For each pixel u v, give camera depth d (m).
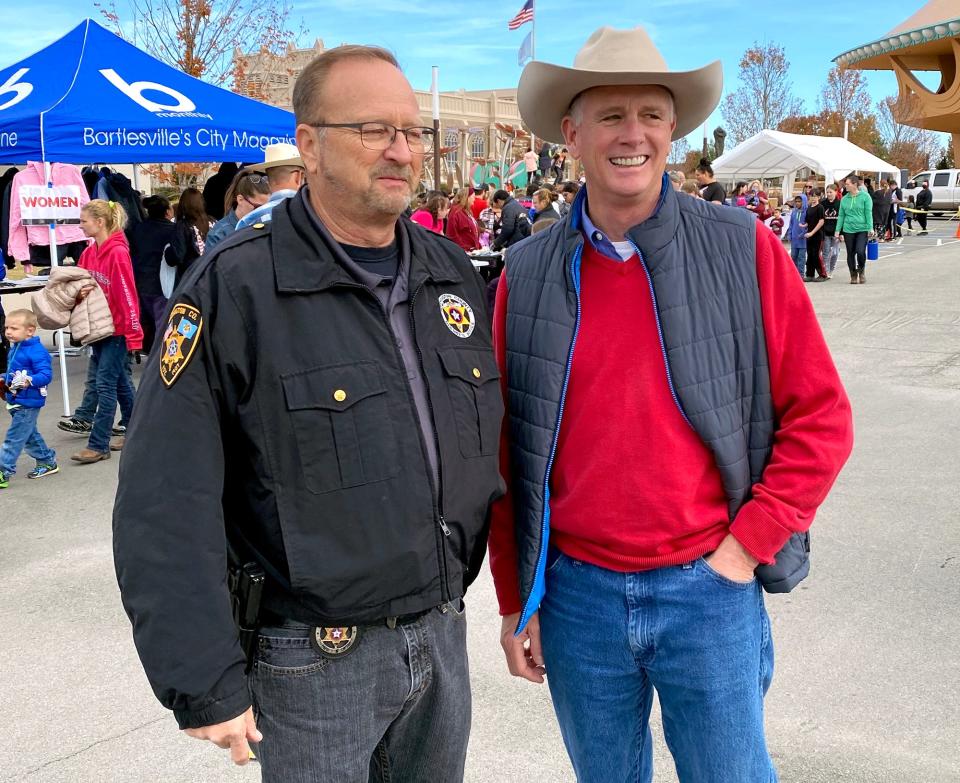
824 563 3.91
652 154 1.85
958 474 4.98
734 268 1.85
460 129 30.86
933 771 2.56
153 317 8.05
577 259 1.88
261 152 8.50
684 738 1.94
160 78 7.72
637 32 1.82
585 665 1.96
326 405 1.56
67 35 7.78
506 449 2.02
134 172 12.46
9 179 9.61
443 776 1.87
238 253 1.59
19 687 3.20
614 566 1.86
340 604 1.58
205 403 1.53
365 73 1.60
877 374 7.53
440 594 1.68
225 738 1.49
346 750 1.66
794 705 2.89
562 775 2.65
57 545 4.54
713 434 1.81
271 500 1.56
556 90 1.88
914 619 3.41
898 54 46.72
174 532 1.48
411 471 1.63
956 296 11.93
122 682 3.23
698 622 1.83
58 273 5.69
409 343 1.70
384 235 1.70
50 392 8.23
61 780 2.68
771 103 48.28
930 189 35.78
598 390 1.86
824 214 14.60
